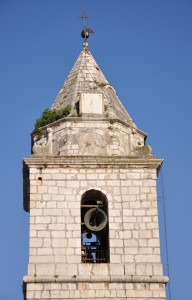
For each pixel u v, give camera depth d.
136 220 56.44
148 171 57.84
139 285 54.44
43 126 60.03
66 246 55.41
